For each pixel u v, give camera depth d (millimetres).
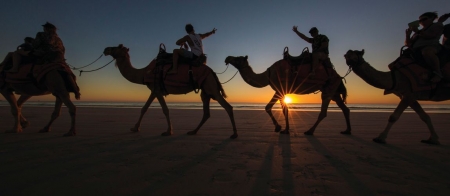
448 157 4188
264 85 6918
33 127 7805
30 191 2676
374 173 3336
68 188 2764
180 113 15102
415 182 3004
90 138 5867
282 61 6688
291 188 2803
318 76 6355
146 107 7070
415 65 5105
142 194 2619
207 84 6254
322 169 3506
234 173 3311
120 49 6664
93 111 16906
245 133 6816
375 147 4988
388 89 5453
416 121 10297
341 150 4703
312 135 6543
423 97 5113
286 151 4602
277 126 7156
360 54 5605
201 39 6688
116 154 4305
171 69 6203
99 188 2770
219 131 7207
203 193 2650
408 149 4809
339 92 6840
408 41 5469
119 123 9156
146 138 5930
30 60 6102
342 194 2643
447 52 4914
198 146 5016
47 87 6137
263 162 3852
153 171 3377
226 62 7066
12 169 3438
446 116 13289
